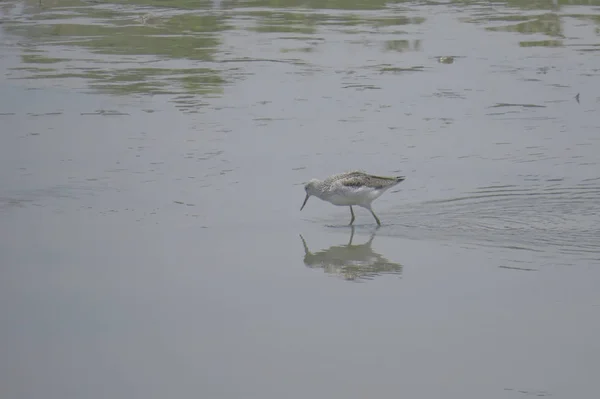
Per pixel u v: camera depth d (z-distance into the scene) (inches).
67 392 427.2
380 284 554.9
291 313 512.1
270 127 872.3
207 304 522.9
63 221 651.5
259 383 435.5
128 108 926.4
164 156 792.9
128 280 554.9
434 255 601.6
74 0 1443.2
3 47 1163.3
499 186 729.0
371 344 474.0
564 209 681.0
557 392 426.3
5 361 455.2
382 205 697.0
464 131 863.7
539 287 545.3
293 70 1064.8
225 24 1296.8
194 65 1087.6
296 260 594.2
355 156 795.4
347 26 1284.4
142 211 674.2
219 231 641.6
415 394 425.1
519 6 1412.4
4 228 634.8
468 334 485.1
